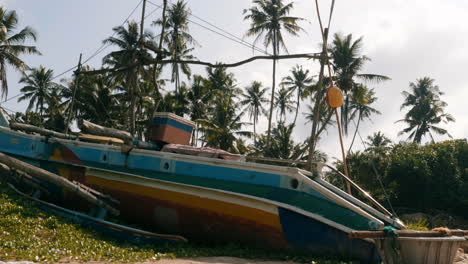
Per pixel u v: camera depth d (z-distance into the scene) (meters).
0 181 13.53
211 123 35.19
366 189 32.59
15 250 7.77
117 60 35.16
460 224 31.45
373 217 9.32
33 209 11.21
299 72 52.66
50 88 48.59
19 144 14.91
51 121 42.94
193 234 11.16
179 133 13.66
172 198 11.15
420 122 57.12
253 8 38.56
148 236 10.11
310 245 9.52
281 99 53.09
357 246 9.27
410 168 33.53
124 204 12.21
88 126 11.41
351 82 34.41
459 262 10.58
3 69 36.38
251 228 10.06
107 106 39.94
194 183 10.66
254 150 38.94
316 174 10.28
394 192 32.78
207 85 43.28
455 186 32.28
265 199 9.64
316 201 9.30
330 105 11.55
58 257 7.68
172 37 39.53
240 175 10.10
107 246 9.21
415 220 29.75
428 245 7.80
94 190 12.13
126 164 12.05
